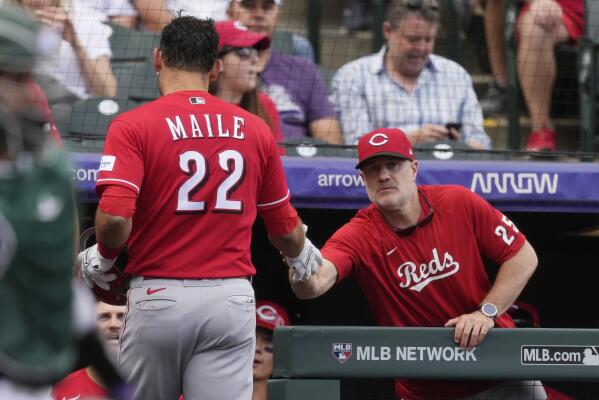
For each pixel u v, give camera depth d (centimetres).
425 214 1767
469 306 1778
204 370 1473
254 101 2347
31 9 2416
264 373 2300
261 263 2505
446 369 1591
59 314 922
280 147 2427
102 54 2459
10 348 905
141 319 1456
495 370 1600
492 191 2320
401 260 1767
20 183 923
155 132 1460
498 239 1772
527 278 1769
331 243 1781
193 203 1462
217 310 1455
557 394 1959
